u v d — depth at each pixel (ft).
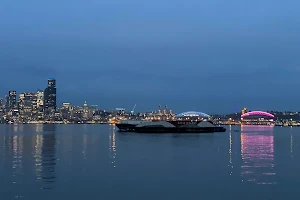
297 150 295.07
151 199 117.19
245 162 206.08
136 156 235.40
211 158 225.56
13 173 161.68
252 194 123.75
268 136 594.24
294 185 138.00
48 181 143.64
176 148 302.25
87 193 123.95
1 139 437.99
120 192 126.11
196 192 126.72
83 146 325.83
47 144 351.05
